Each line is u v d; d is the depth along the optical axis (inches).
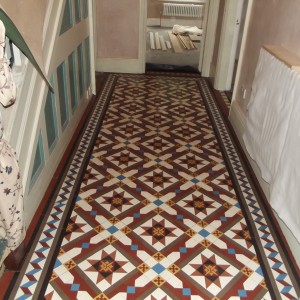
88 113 163.0
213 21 215.8
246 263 82.4
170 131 150.2
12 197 65.0
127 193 106.5
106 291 73.2
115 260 81.4
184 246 86.7
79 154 126.9
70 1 124.8
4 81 58.3
